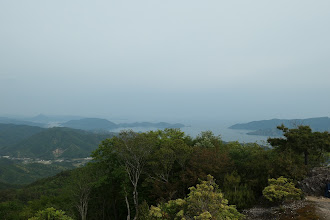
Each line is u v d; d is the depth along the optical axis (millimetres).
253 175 21641
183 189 22016
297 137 21781
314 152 23266
